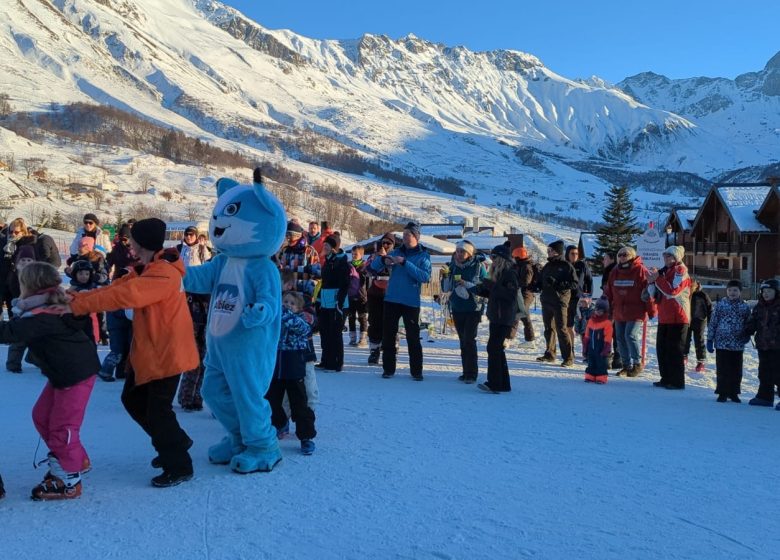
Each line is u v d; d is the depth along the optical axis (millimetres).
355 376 9547
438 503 4523
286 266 9836
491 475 5145
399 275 9352
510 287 8531
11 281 10281
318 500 4543
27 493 4594
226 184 5586
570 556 3775
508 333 8648
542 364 11586
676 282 9375
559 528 4156
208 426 6574
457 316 9305
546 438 6309
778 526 4289
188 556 3686
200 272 5312
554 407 7789
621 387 9469
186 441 4883
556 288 11336
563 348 11367
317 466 5297
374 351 10820
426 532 4047
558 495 4742
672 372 9539
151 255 4828
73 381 4465
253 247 5102
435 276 34688
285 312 5781
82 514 4246
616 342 11516
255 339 5121
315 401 6066
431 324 17297
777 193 43156
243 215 5082
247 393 5098
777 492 4945
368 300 10820
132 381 4902
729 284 8766
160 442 4777
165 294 4652
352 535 3988
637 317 10570
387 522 4188
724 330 8703
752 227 44406
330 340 9930
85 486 4754
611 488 4930
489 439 6199
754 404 8516
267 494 4652
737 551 3900
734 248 46156
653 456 5812
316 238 13789
